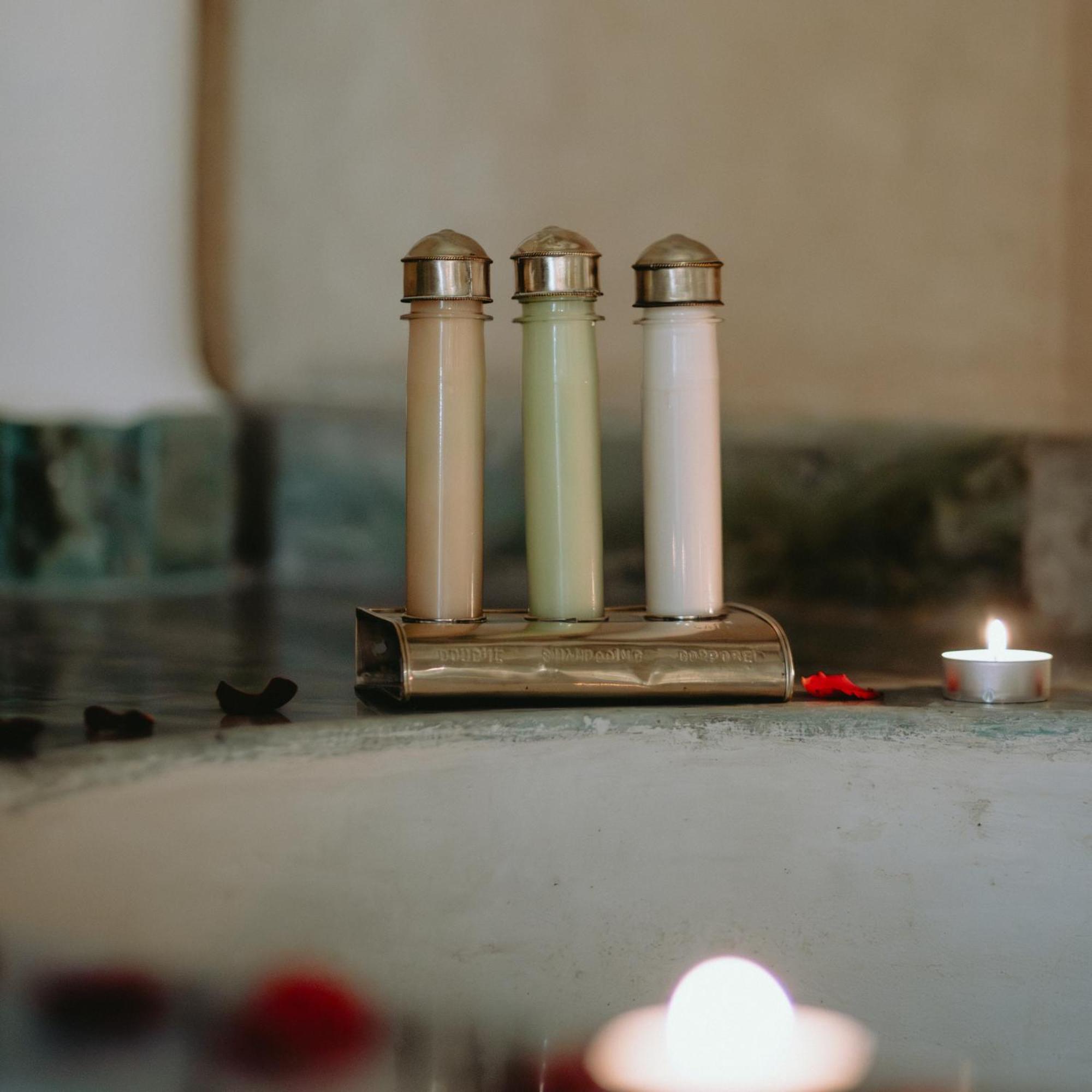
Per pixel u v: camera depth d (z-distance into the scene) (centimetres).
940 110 140
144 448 147
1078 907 100
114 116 145
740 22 145
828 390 143
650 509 102
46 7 142
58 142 143
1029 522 135
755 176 145
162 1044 89
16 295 143
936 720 99
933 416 139
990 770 99
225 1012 91
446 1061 94
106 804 91
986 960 100
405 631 99
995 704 101
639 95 148
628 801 98
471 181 152
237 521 154
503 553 149
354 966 95
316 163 156
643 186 148
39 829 89
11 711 101
